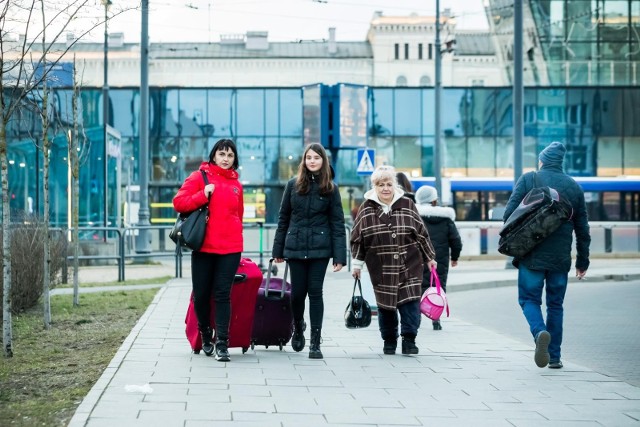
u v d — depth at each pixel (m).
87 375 9.20
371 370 9.67
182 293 19.20
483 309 17.95
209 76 110.75
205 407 7.42
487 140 53.00
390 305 10.78
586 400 8.16
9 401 7.92
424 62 114.94
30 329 13.27
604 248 41.94
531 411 7.65
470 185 43.41
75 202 16.92
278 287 11.10
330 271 28.45
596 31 57.16
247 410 7.36
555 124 53.38
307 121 38.31
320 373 9.38
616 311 17.56
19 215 16.81
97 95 51.44
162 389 8.18
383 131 53.03
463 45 116.12
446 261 13.31
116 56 109.25
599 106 53.44
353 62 114.12
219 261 10.05
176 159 52.38
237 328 10.49
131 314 15.29
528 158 53.16
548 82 55.75
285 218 10.68
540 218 9.83
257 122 53.00
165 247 37.94
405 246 10.93
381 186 10.91
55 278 18.31
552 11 57.00
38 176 34.47
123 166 51.28
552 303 10.11
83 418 6.86
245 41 113.81
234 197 10.19
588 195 44.59
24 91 11.87
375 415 7.34
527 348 11.64
